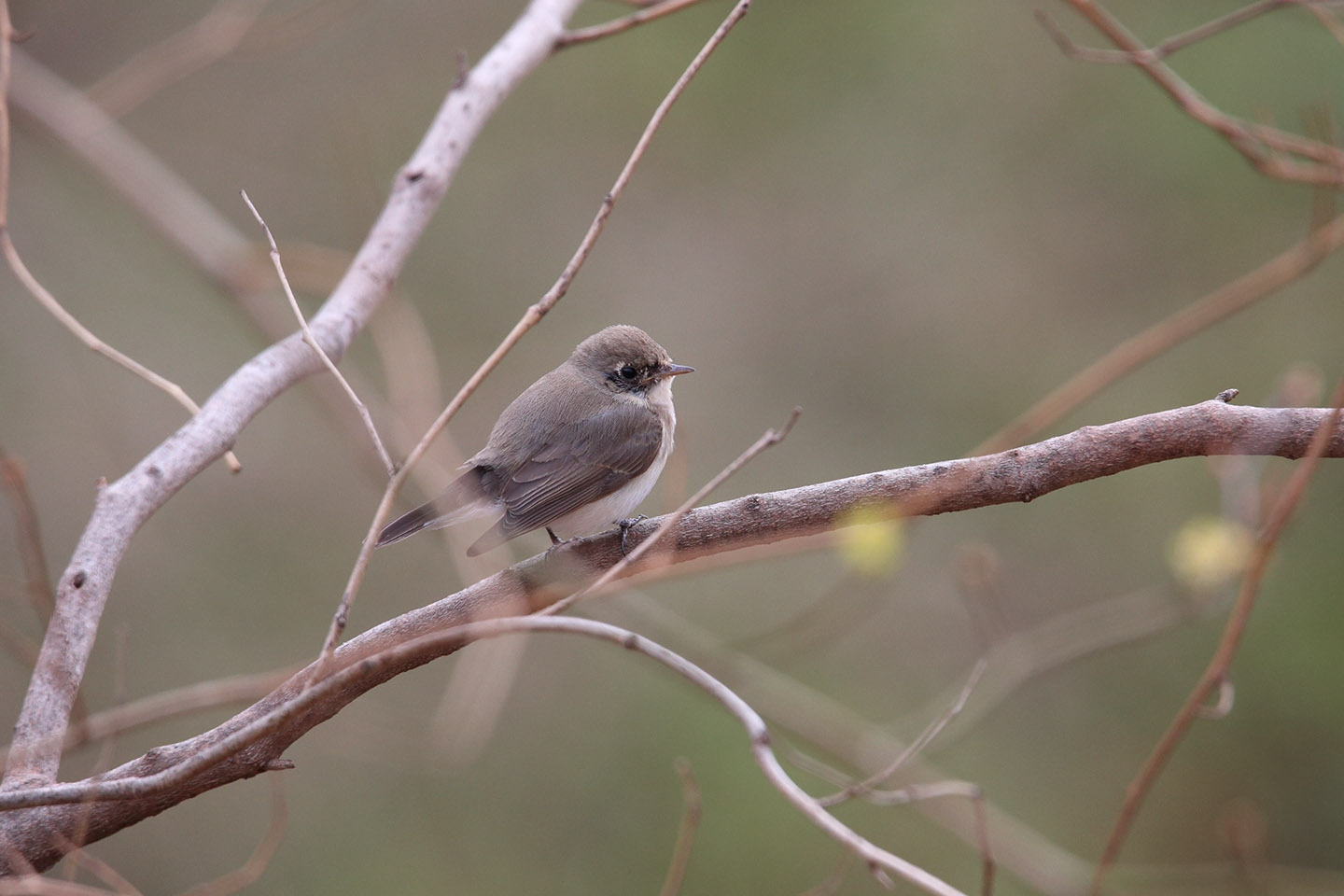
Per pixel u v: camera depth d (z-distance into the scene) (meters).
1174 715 12.57
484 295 15.31
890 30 15.03
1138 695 12.79
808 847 11.82
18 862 5.14
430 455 10.79
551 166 15.74
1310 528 12.39
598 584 5.16
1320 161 8.59
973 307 15.07
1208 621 11.76
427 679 13.48
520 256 15.47
